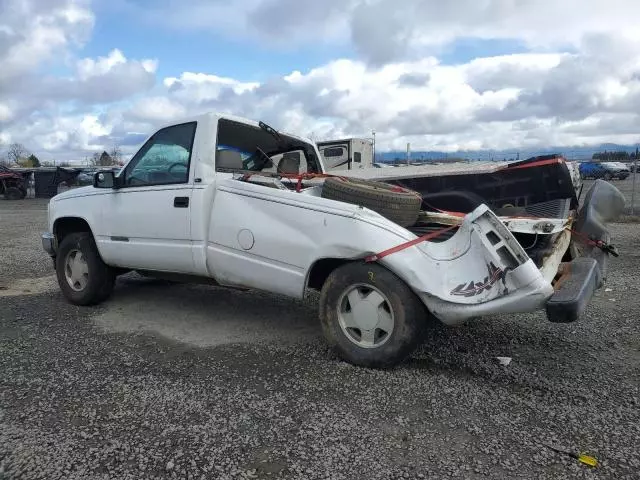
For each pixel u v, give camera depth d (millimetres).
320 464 2783
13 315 5586
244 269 4516
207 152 4789
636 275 7453
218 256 4652
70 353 4410
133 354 4395
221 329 5090
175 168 5000
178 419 3254
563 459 2834
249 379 3859
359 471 2725
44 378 3869
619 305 5898
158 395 3586
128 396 3568
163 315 5566
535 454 2879
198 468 2744
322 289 4156
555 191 5129
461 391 3658
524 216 4723
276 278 4340
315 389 3678
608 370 4047
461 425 3193
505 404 3473
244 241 4457
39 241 12273
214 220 4652
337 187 4324
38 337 4836
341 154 18062
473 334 4898
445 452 2900
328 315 4129
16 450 2898
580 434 3086
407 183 5715
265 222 4359
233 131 5230
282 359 4262
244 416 3291
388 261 3799
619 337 4812
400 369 4035
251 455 2865
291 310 5746
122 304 6031
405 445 2969
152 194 5078
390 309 3877
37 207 24531
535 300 3459
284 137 5855
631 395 3600
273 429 3133
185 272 4980
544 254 4078
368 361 3986
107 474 2688
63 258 6000
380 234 3855
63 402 3477
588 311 5656
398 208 4172
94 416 3287
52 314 5629
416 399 3529
